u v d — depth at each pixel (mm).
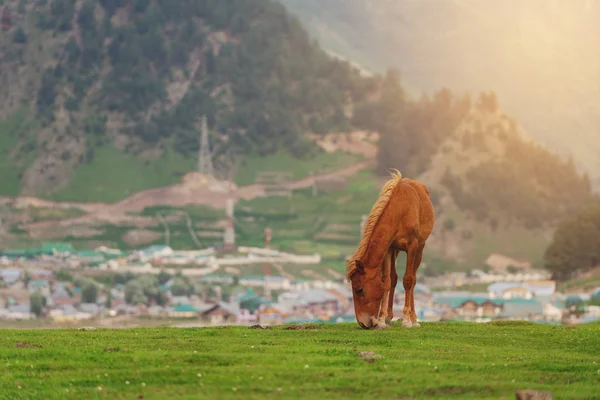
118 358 20109
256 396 16078
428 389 16781
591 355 22688
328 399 15898
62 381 17781
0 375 18609
